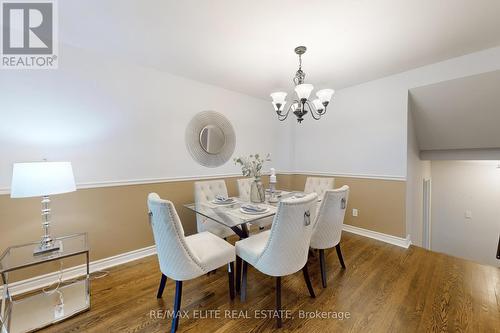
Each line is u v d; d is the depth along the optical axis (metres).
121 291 1.87
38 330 1.45
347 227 3.39
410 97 2.80
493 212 3.96
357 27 1.80
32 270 1.92
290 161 4.16
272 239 1.47
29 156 1.89
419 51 2.21
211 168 3.20
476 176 4.11
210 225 2.34
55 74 2.00
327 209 1.89
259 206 2.20
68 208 2.08
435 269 2.21
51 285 1.97
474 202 4.14
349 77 2.91
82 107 2.14
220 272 2.19
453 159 3.41
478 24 1.76
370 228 3.12
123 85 2.39
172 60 2.40
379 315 1.57
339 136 3.46
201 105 3.06
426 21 1.72
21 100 1.85
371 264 2.33
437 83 2.51
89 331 1.45
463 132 2.93
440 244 4.50
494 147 2.96
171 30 1.86
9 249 1.68
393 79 2.84
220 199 2.51
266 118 3.98
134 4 1.55
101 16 1.68
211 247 1.72
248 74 2.78
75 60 2.10
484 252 4.05
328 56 2.31
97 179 2.25
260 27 1.80
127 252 2.44
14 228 1.85
